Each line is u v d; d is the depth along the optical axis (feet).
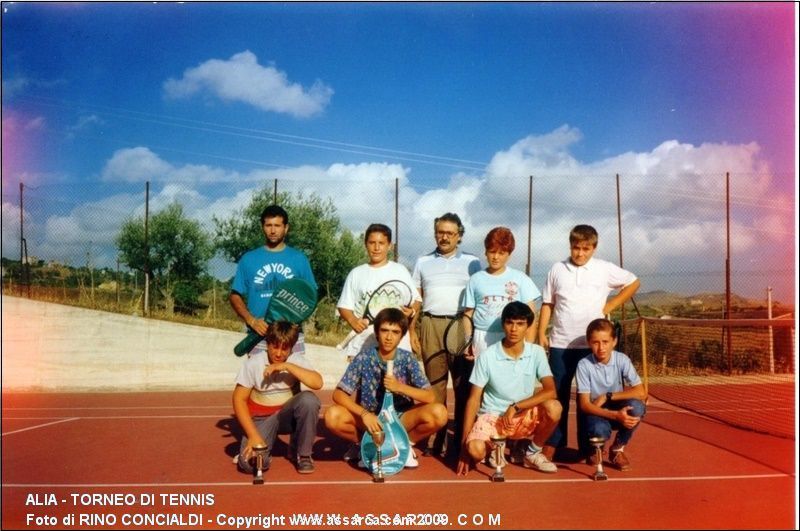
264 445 15.84
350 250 48.88
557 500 14.24
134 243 47.65
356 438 16.97
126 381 37.52
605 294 18.22
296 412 16.60
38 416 27.50
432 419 16.57
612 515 13.19
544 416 16.28
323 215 48.55
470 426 16.55
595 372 16.96
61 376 38.04
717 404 28.22
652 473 16.51
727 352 37.58
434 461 18.04
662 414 25.76
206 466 17.87
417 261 19.66
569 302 18.03
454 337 18.28
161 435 22.61
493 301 17.88
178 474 16.96
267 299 18.63
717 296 36.88
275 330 16.48
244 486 15.66
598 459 15.88
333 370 39.50
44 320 45.42
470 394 16.84
